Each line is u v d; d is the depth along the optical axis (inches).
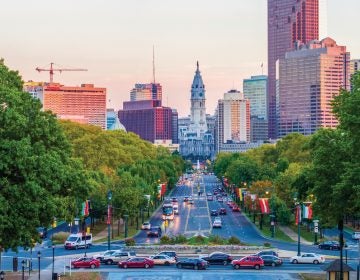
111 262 5979.3
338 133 4790.8
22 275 4933.6
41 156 4212.6
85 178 4874.5
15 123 4183.1
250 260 5693.9
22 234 4072.3
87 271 5526.6
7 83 4694.9
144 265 5767.7
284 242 7637.8
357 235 6993.1
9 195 4057.6
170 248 6505.9
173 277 5226.4
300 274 5300.2
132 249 6491.1
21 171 4079.7
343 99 4798.2
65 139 4918.8
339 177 4623.5
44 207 4160.9
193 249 6496.1
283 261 6127.0
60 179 4340.6
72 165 5103.3
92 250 6904.5
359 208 4534.9
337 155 4712.1
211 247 6496.1
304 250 6934.1
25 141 4128.9
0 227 3949.3
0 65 4768.7
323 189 4763.8
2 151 4025.6
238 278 5162.4
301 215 6427.2
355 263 5925.2
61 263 5964.6
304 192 5246.1
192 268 5679.1
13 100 4276.6
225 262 5935.0
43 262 6033.5
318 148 4879.4
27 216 4101.9
